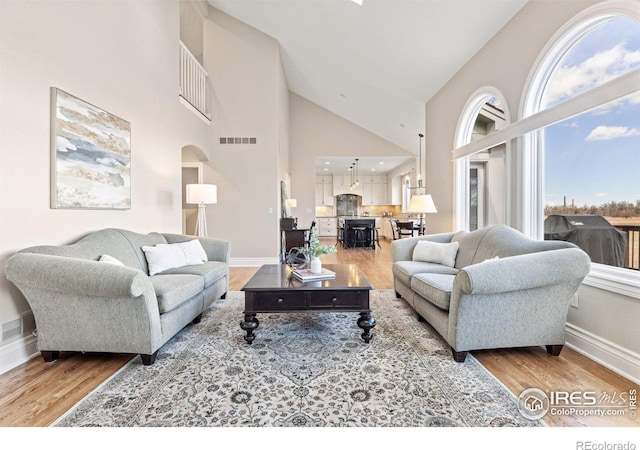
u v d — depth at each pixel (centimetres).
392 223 981
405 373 200
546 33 269
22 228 220
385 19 398
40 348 212
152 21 390
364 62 529
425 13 356
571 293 216
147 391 180
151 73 389
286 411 162
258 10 543
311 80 738
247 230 605
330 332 269
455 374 199
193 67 536
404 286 337
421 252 358
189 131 501
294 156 898
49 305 207
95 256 249
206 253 372
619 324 199
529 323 216
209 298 311
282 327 282
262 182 604
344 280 268
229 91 601
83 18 275
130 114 346
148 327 207
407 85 536
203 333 268
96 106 291
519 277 202
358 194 1312
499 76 338
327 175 1319
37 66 231
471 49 380
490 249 281
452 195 464
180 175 468
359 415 158
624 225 212
